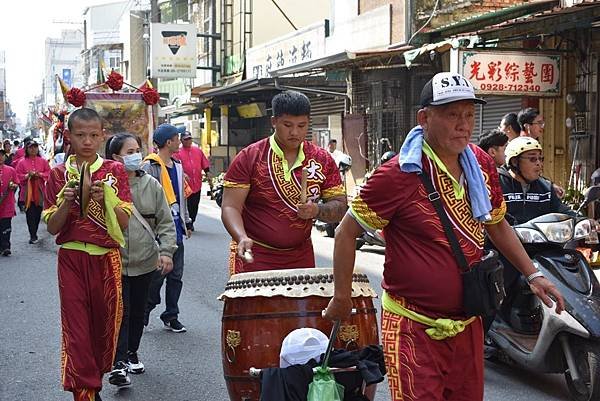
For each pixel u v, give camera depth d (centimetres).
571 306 570
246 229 528
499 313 664
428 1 1838
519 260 386
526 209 641
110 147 634
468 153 363
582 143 1327
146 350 751
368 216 359
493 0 1764
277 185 521
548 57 1292
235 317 447
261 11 3391
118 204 545
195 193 1585
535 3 1345
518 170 639
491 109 1611
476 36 1273
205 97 2838
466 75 1259
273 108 526
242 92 2564
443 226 355
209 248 1401
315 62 1833
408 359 357
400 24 2020
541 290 382
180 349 755
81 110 547
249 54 3269
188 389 639
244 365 441
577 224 602
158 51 3447
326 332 436
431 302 356
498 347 657
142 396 622
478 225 363
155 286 785
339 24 2400
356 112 2086
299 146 530
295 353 413
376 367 408
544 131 1436
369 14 2180
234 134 3309
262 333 436
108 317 552
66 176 548
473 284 352
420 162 353
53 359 728
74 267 541
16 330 834
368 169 2020
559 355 602
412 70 1922
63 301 539
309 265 537
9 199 1373
